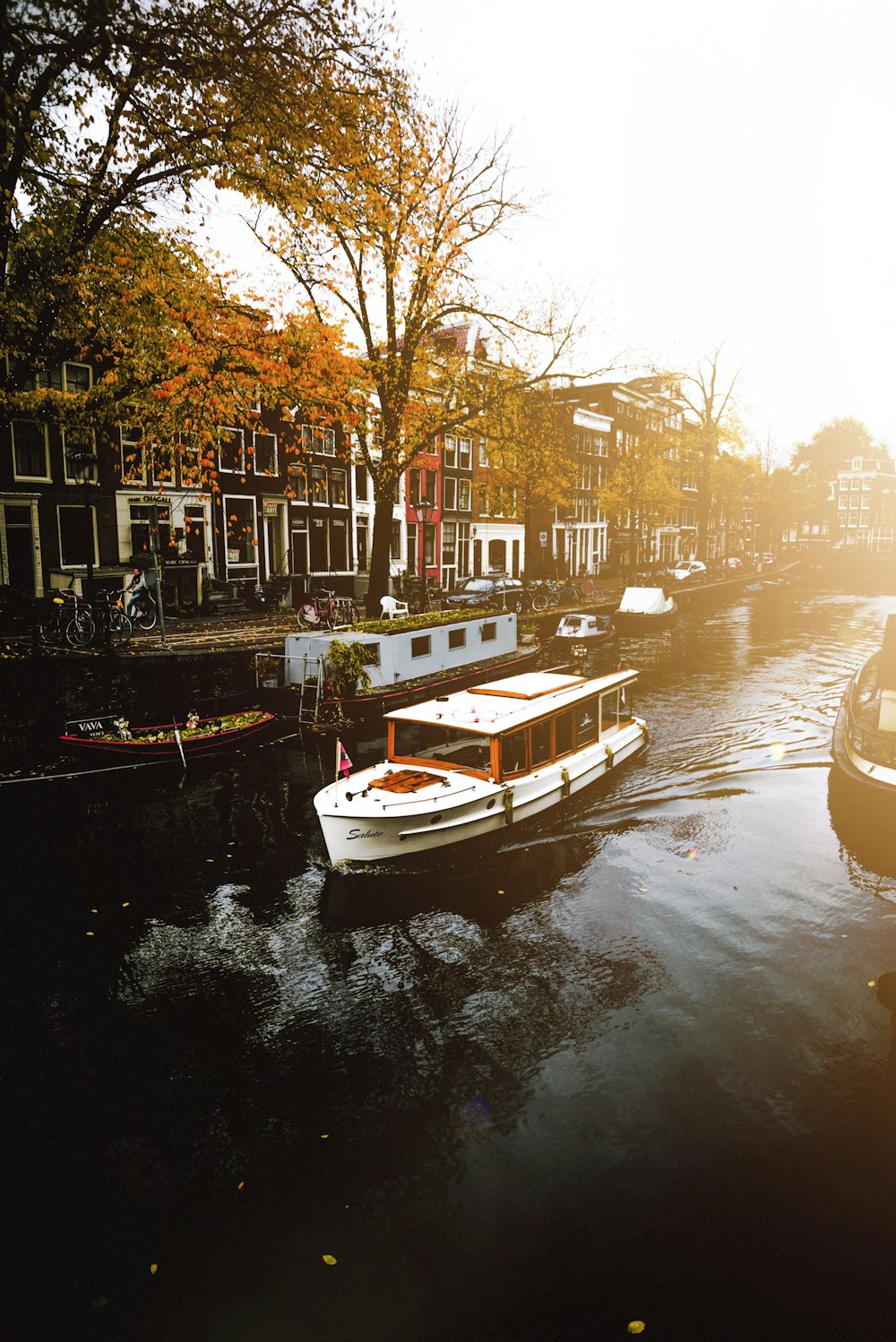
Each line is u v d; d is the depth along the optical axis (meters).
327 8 10.01
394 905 9.72
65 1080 6.89
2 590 21.17
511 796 11.16
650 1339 4.64
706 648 27.88
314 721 16.34
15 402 12.10
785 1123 6.33
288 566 31.72
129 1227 5.50
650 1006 7.81
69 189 11.27
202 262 14.59
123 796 12.78
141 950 8.77
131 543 25.81
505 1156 6.05
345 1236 5.39
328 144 11.22
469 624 20.45
